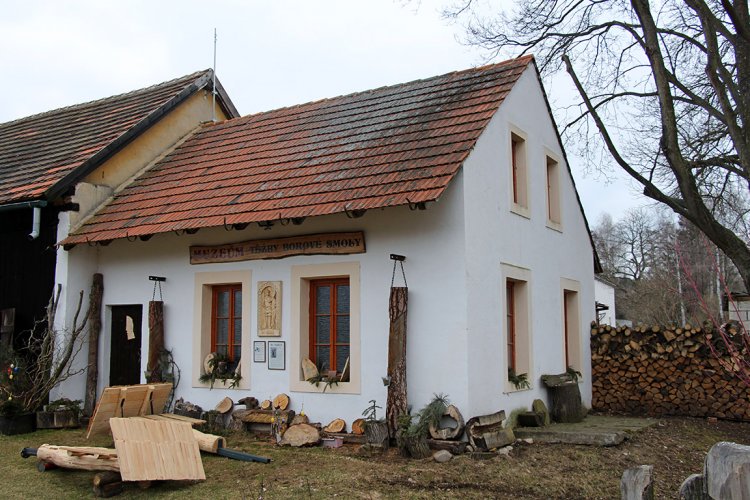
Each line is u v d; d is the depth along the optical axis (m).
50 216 12.34
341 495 6.96
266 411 10.20
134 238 12.08
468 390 9.02
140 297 12.01
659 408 12.84
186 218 10.83
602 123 10.44
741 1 9.11
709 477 3.56
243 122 14.77
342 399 9.88
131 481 7.23
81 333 12.16
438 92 12.10
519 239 11.18
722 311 14.74
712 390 12.40
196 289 11.44
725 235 9.46
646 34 9.54
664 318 22.97
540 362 11.56
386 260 9.79
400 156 10.07
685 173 9.43
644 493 4.39
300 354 10.34
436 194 8.52
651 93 12.30
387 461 8.45
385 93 13.12
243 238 11.08
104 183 12.89
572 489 7.39
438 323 9.33
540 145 12.60
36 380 11.13
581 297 14.00
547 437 9.60
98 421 9.08
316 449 9.26
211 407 11.04
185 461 7.62
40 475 8.01
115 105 15.75
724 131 12.62
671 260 25.19
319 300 10.59
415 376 9.40
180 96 14.73
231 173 12.12
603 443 9.28
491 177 10.33
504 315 10.35
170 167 13.59
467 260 9.28
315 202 9.56
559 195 13.32
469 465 8.12
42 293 12.24
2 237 12.94
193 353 11.32
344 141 11.59
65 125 15.60
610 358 13.53
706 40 9.23
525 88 12.09
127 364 12.16
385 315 9.70
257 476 7.79
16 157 14.48
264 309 10.70
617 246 47.31
